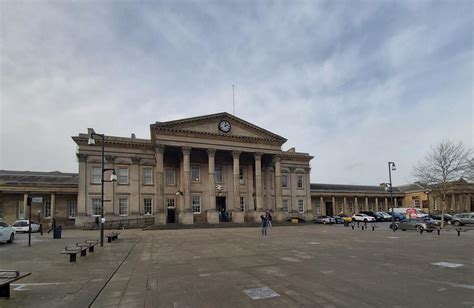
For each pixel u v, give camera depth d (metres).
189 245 20.83
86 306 7.44
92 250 17.39
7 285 8.13
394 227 32.31
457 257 14.01
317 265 12.31
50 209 48.56
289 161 64.12
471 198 73.12
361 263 12.63
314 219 61.19
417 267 11.64
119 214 47.59
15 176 51.31
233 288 8.96
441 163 45.59
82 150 46.84
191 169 52.28
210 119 50.44
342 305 7.20
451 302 7.30
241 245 20.22
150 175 50.25
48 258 15.08
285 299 7.76
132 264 13.53
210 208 48.31
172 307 7.39
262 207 51.88
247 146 52.41
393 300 7.49
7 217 46.69
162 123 46.81
